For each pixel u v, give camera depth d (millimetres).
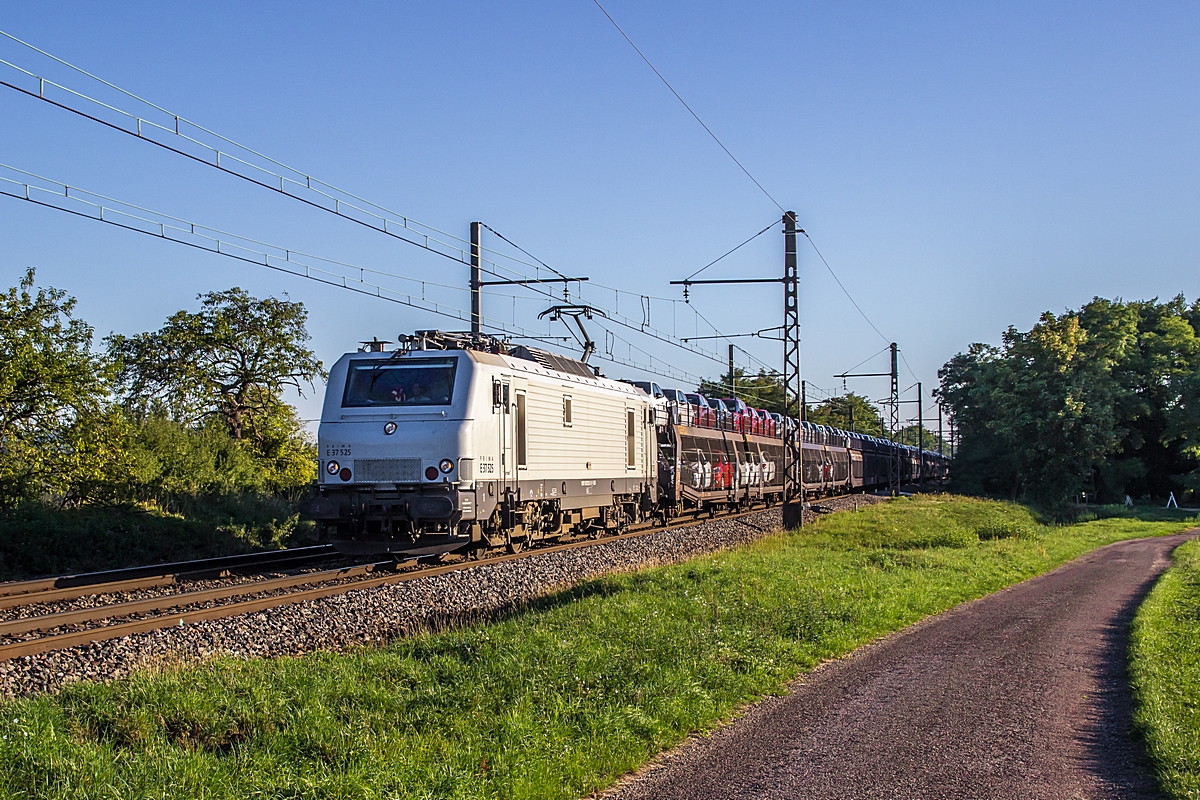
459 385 19328
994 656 12055
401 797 6633
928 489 74688
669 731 8594
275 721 8078
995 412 60188
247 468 35906
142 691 8461
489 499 19688
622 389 27719
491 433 19812
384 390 19578
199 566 19391
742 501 41250
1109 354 58281
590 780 7379
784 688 10398
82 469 24844
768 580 16156
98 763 6738
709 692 9773
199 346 43312
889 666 11492
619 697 9180
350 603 14570
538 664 9906
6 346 23578
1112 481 62062
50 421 24469
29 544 21344
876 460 65875
